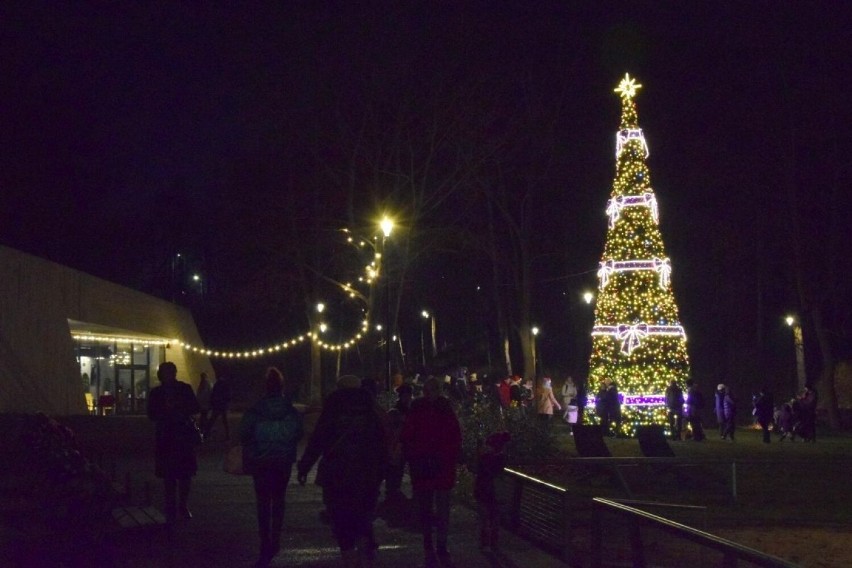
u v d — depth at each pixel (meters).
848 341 50.91
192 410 12.81
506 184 51.69
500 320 52.94
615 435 30.23
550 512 11.77
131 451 25.36
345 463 9.59
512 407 20.59
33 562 10.51
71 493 11.81
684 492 18.22
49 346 32.38
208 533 12.52
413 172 43.06
